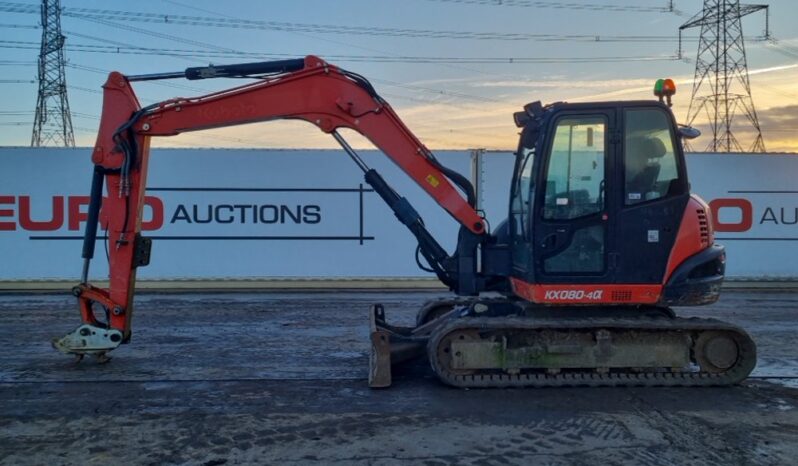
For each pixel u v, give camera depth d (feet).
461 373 19.53
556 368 19.49
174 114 21.48
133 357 23.61
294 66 21.43
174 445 14.85
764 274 44.06
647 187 19.34
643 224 19.26
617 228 19.25
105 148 21.57
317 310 34.50
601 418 16.66
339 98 21.36
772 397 18.56
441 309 24.99
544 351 19.44
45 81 118.73
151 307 35.50
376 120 21.43
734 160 43.78
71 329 28.99
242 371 21.61
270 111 21.48
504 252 21.99
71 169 42.22
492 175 42.91
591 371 19.71
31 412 17.25
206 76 21.57
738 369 19.45
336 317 32.24
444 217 43.60
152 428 15.99
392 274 43.75
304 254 43.52
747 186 43.91
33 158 42.11
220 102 21.45
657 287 19.21
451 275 22.17
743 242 44.04
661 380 19.29
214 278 43.09
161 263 42.80
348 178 43.50
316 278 43.57
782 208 44.11
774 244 44.09
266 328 29.30
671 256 19.21
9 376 20.89
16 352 24.38
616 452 14.37
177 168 42.68
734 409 17.43
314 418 16.75
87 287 22.02
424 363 22.61
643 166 19.39
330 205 43.50
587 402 18.03
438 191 21.61
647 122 19.43
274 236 43.37
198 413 17.16
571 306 20.13
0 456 14.21
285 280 43.47
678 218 19.27
